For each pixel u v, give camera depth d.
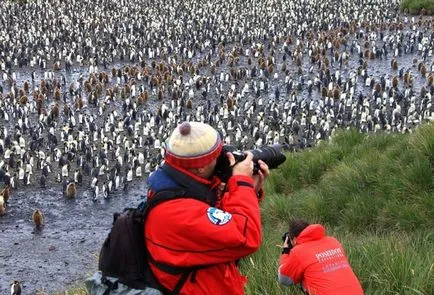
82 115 32.66
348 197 12.77
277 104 34.62
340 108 32.81
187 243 3.95
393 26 49.62
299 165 15.90
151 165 26.38
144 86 38.19
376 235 9.84
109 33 50.16
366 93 36.53
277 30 50.69
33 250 19.84
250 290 6.83
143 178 26.02
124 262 4.09
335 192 13.19
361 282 7.00
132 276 4.07
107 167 26.52
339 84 37.09
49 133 29.44
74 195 24.08
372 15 53.88
